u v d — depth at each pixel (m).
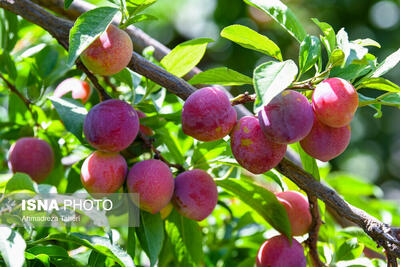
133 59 0.96
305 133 0.91
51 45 1.15
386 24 2.38
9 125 1.15
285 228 0.99
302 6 2.40
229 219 1.18
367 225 0.93
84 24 0.90
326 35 0.93
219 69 0.96
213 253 1.15
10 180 0.95
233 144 0.93
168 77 0.96
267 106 0.90
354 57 0.90
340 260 1.03
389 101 0.94
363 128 2.57
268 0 0.96
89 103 1.13
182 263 1.04
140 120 1.01
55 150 1.14
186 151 1.11
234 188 1.02
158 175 0.95
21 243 0.89
